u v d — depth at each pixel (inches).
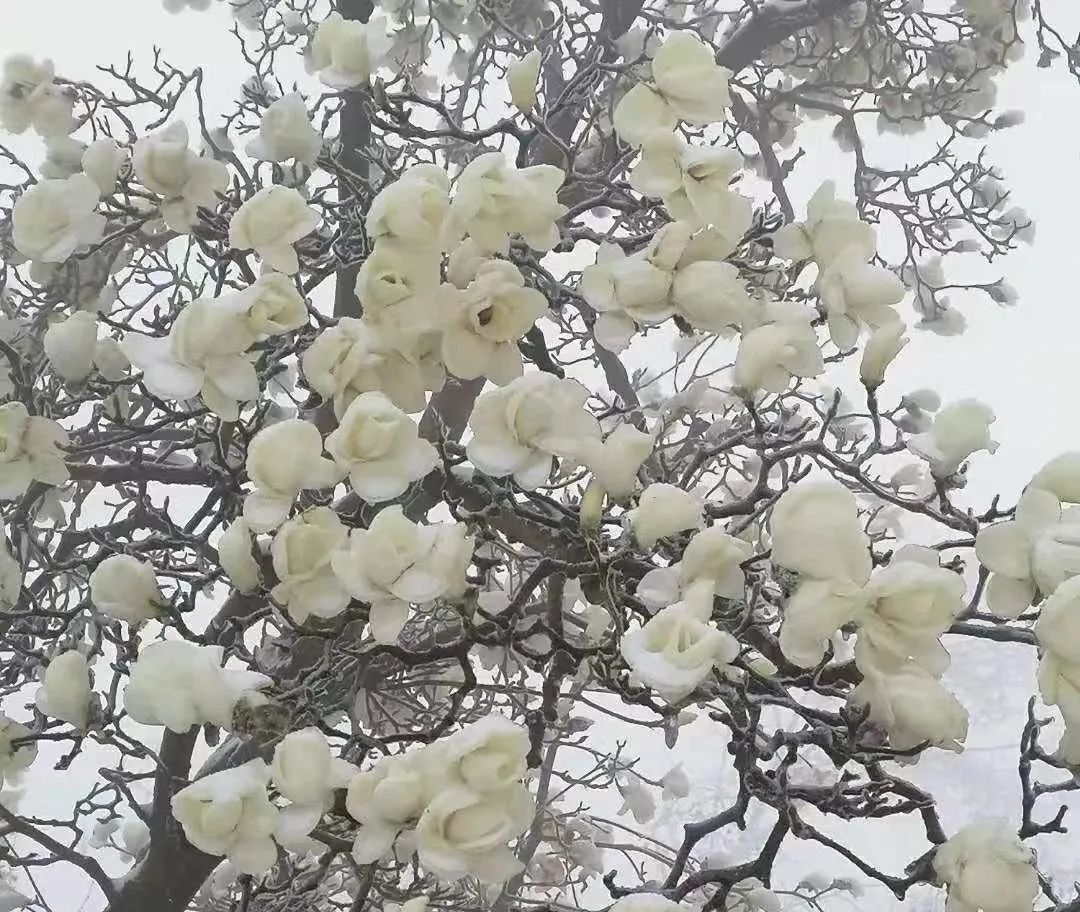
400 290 36.0
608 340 38.2
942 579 29.5
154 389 36.1
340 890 70.9
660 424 46.5
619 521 38.7
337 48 44.9
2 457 43.1
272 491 34.6
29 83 59.2
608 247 39.9
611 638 36.7
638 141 39.6
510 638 37.4
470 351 38.0
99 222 46.4
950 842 31.6
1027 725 35.3
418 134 45.6
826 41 92.6
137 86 60.5
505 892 74.9
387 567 32.3
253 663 40.5
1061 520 32.1
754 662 41.4
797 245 41.7
